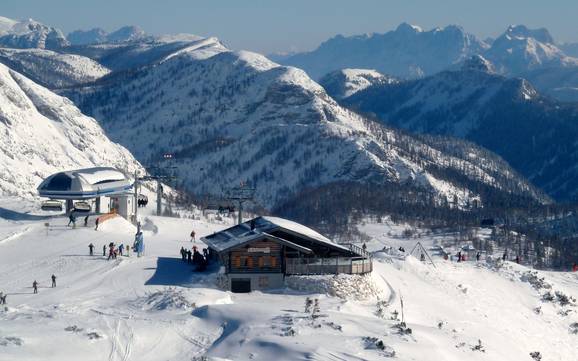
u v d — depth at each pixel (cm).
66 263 9212
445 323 8112
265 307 7175
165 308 7181
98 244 10388
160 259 9431
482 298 9944
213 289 8012
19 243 10456
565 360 8838
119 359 5903
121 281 8312
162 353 6134
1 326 6247
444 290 9925
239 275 8238
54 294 7769
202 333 6581
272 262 8312
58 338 6038
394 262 10550
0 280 8488
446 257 13975
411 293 9175
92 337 6178
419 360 6000
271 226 8550
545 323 9788
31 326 6278
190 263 9175
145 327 6581
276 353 5944
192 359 5984
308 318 6731
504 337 8156
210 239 9181
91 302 7388
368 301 8375
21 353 5675
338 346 6050
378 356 5916
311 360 5766
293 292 8188
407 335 6475
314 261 8369
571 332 9750
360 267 8556
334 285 8225
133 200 14350
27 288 8069
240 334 6400
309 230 9300
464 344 6862
